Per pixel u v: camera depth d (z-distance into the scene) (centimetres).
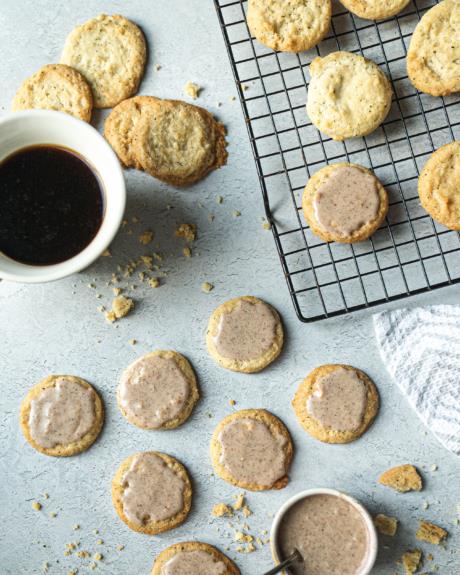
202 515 77
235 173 77
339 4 77
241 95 75
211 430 77
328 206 74
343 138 75
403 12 77
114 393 77
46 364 77
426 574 75
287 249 77
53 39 78
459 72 74
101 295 77
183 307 77
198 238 77
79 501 77
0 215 70
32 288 78
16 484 77
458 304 76
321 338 77
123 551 77
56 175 70
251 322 76
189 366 77
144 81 78
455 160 74
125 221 77
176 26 78
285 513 74
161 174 76
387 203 75
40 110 68
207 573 76
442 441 75
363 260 76
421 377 75
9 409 78
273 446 76
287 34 75
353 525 74
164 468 76
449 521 75
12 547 77
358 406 75
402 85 77
